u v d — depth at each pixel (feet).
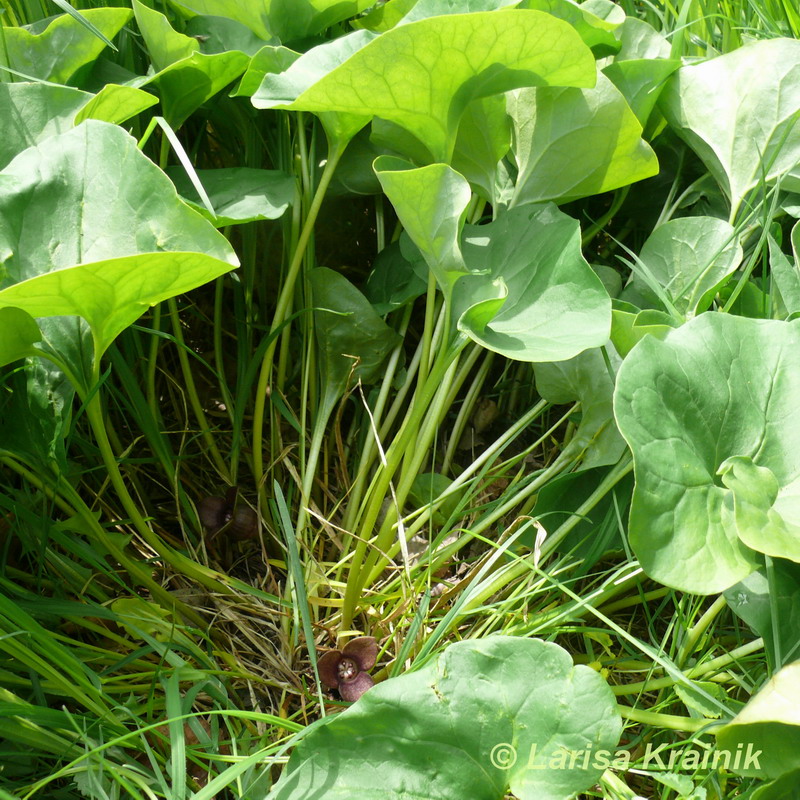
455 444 1.55
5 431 1.25
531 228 1.36
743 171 1.49
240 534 1.43
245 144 1.57
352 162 1.52
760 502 1.10
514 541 1.40
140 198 1.14
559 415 1.62
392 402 1.58
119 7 1.43
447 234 1.21
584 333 1.21
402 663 1.26
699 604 1.26
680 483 1.11
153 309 1.43
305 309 1.43
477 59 1.23
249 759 1.06
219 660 1.33
